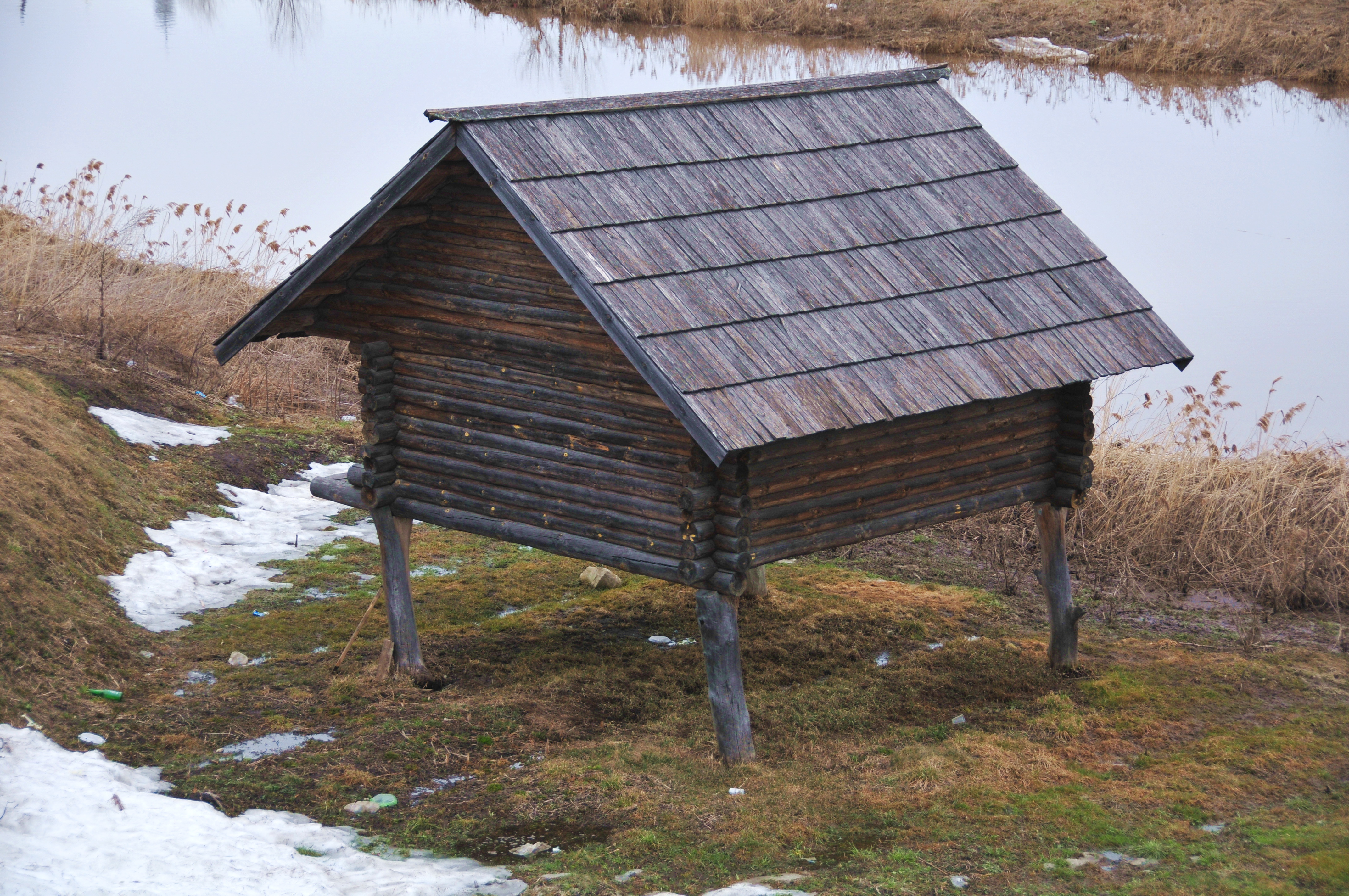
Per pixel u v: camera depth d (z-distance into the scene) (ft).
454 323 35.22
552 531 34.50
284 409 68.95
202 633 41.52
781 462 31.99
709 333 30.12
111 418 56.08
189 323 70.74
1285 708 37.09
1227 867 26.12
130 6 176.24
